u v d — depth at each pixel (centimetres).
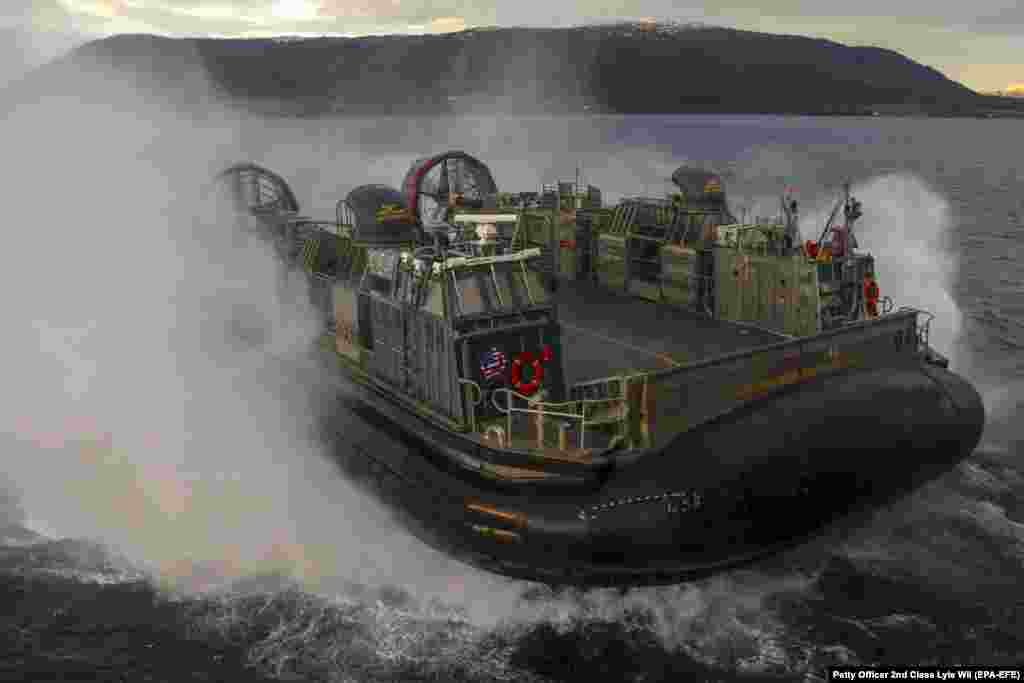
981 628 920
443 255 960
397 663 874
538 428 896
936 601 968
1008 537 1099
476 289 958
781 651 887
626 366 1109
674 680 845
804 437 935
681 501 869
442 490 955
